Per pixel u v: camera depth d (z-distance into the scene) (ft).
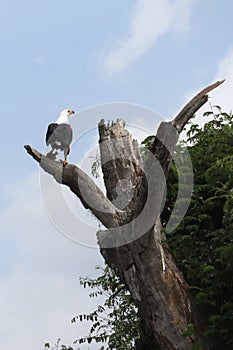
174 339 40.06
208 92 36.86
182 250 46.42
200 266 44.78
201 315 42.09
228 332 42.09
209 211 48.47
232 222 45.55
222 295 44.60
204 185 47.78
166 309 40.22
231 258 43.88
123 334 55.72
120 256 40.52
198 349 39.70
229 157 46.44
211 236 47.55
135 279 40.75
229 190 45.98
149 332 46.91
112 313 57.26
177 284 40.88
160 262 40.29
